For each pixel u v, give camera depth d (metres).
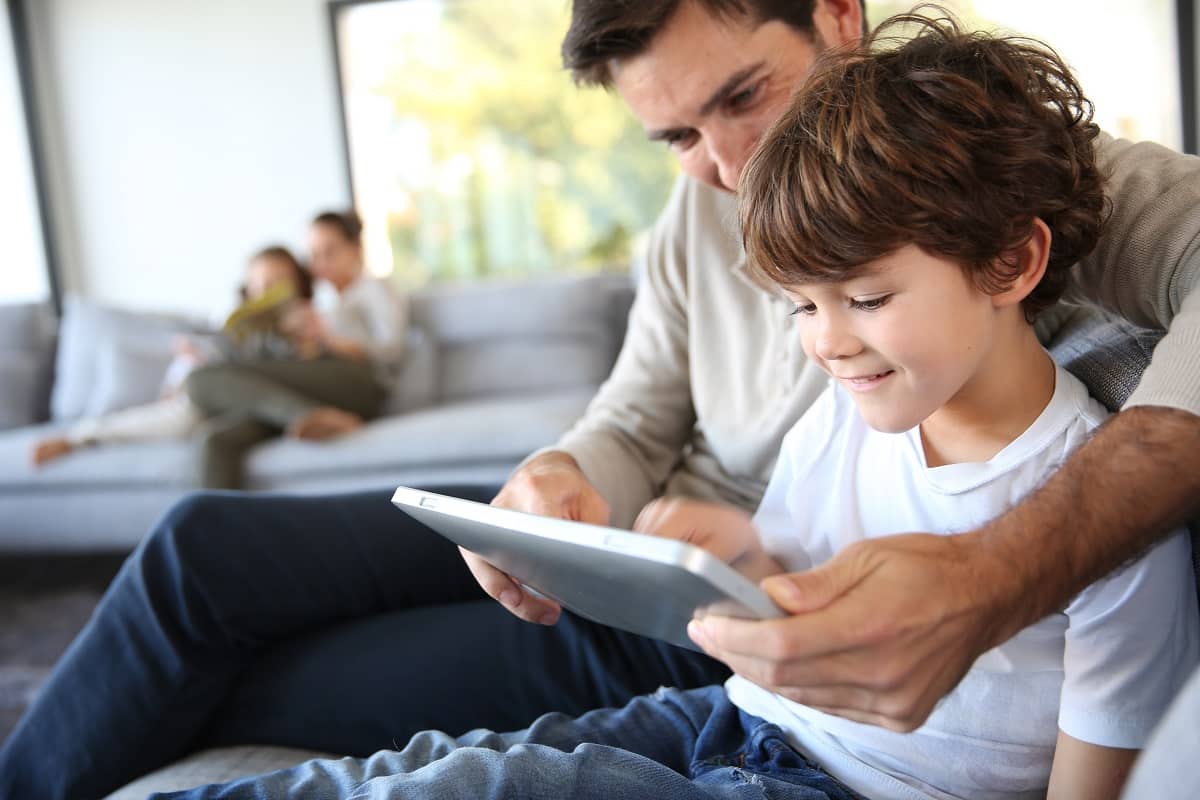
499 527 0.59
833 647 0.48
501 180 4.79
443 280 4.88
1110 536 0.55
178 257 4.96
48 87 4.91
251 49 4.75
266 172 4.83
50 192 4.96
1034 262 0.62
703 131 0.92
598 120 4.68
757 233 0.64
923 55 0.65
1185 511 0.56
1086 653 0.62
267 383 2.96
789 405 0.99
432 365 3.41
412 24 4.71
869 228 0.57
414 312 3.57
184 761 0.93
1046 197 0.61
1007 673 0.66
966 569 0.51
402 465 2.76
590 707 0.97
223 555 0.97
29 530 3.04
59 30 4.88
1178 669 0.61
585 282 3.53
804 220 0.60
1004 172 0.59
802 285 0.62
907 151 0.58
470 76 4.72
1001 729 0.66
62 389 3.65
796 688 0.51
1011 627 0.53
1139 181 0.70
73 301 3.82
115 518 2.98
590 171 4.73
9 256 4.84
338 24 4.69
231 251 4.91
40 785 0.90
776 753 0.72
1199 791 0.37
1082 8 4.10
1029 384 0.67
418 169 4.82
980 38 0.67
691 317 1.12
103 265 5.01
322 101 4.73
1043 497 0.56
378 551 1.07
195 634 0.94
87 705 0.92
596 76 0.96
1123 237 0.69
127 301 5.02
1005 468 0.67
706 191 1.13
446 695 0.97
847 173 0.58
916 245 0.58
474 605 1.04
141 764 0.92
